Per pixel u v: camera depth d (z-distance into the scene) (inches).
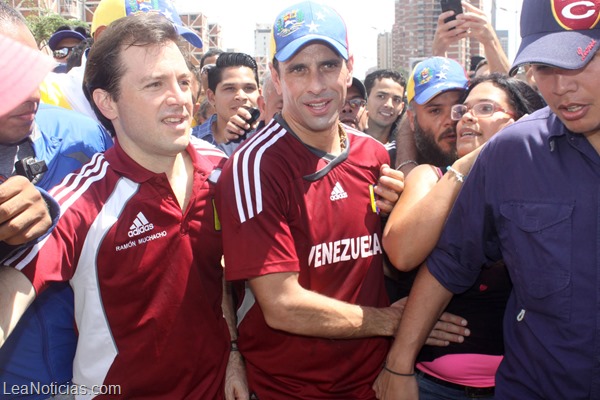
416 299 81.4
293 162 77.1
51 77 99.5
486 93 86.8
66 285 74.3
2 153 73.9
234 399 84.5
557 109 61.1
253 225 73.0
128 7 98.3
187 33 100.3
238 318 88.1
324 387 81.2
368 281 82.6
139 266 69.9
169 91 67.9
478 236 74.9
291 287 73.5
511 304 74.9
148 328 71.2
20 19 68.4
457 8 135.6
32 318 73.1
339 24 77.7
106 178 70.5
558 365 66.4
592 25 57.4
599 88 58.4
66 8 1606.8
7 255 59.8
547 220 66.0
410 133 108.4
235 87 174.6
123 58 67.2
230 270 74.3
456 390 89.1
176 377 73.7
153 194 71.0
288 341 80.5
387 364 82.8
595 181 64.2
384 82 193.5
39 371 74.2
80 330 71.2
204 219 75.8
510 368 73.4
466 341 88.2
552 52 57.7
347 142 83.1
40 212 56.9
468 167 78.4
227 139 147.3
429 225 77.2
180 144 69.5
